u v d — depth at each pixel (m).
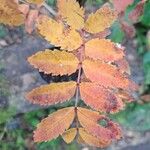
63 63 0.23
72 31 0.23
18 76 0.50
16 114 0.51
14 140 0.53
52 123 0.24
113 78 0.23
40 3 0.25
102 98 0.23
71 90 0.24
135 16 0.28
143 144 0.57
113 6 0.27
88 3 0.34
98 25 0.23
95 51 0.23
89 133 0.25
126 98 0.26
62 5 0.23
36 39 0.50
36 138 0.23
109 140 0.24
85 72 0.23
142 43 0.58
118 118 0.56
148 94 0.57
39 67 0.23
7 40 0.50
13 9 0.25
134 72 0.56
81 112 0.24
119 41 0.40
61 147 0.54
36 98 0.23
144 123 0.57
